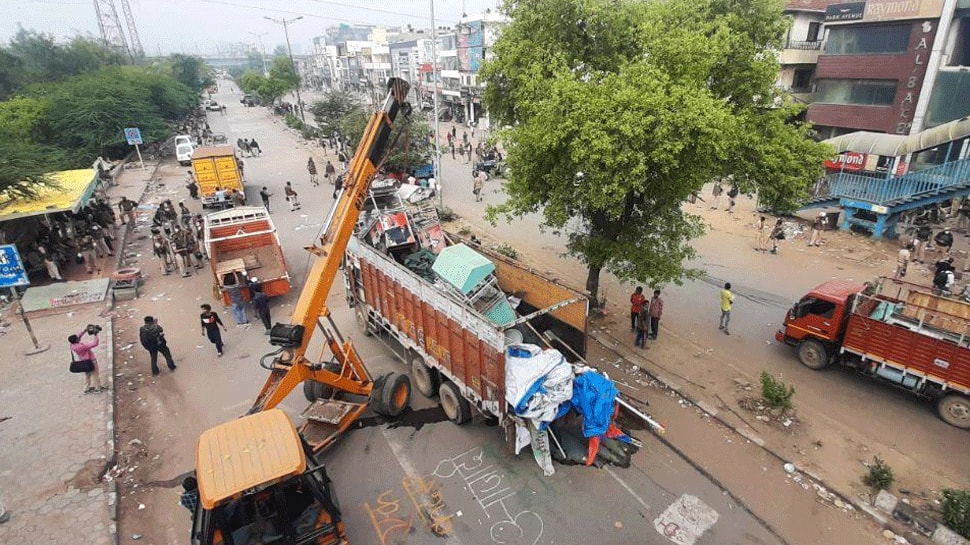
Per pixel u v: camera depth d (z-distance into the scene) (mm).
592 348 13805
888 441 10312
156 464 9992
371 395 11094
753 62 12836
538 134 10805
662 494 9125
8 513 8758
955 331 10789
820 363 12562
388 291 12328
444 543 8258
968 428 10523
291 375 9438
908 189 20062
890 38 26953
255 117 71688
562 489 9258
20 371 12820
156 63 102188
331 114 45000
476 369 9672
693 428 10789
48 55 61344
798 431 10594
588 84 10781
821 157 13016
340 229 9984
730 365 12961
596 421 9586
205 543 6531
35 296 16344
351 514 8812
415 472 9711
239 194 26938
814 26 33781
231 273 15828
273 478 6590
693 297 16672
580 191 11125
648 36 12438
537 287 11711
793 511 8766
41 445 10344
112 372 12711
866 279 17625
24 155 19656
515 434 9398
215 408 11609
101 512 8781
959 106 25031
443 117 63719
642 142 9781
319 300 9922
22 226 19953
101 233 20375
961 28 24781
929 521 8328
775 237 19938
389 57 85375
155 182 34156
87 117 38000
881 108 27906
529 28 14523
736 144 11703
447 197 29203
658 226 13461
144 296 17250
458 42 56375
